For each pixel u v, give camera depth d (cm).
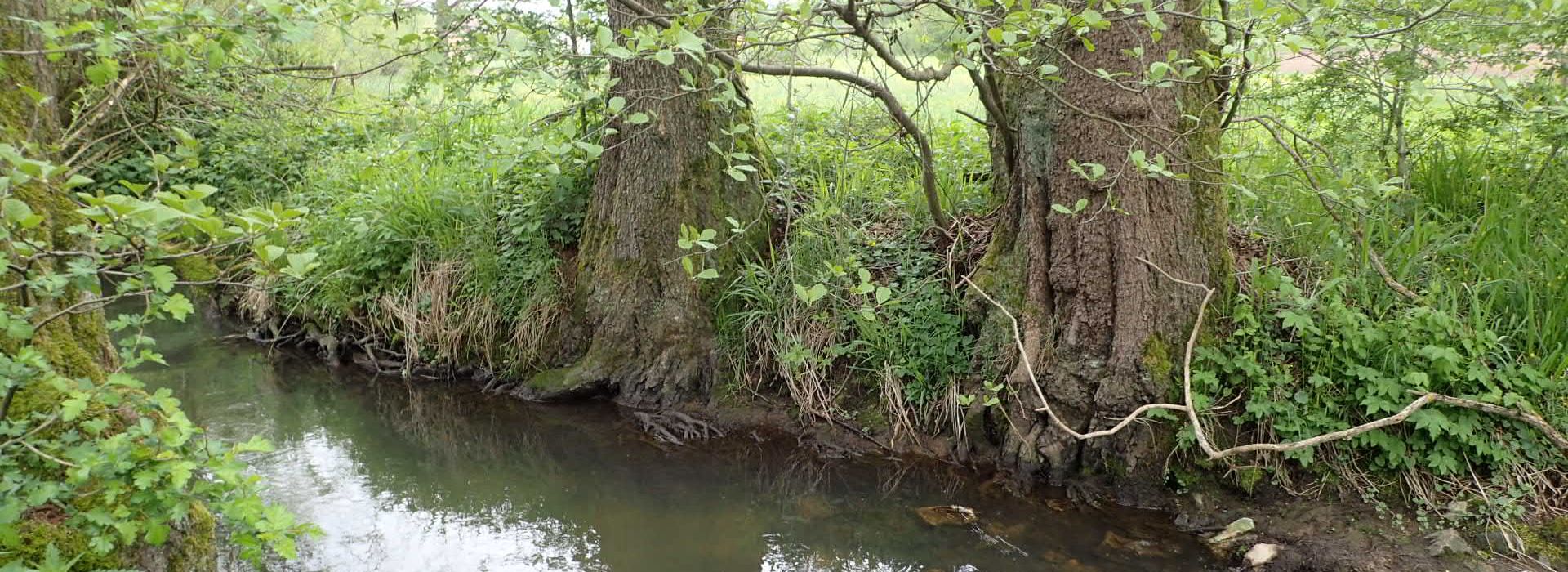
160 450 245
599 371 621
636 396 612
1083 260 474
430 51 322
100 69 238
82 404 221
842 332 573
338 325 738
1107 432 427
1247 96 562
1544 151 516
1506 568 382
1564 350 430
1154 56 437
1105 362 477
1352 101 535
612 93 585
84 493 256
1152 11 316
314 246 734
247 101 740
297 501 502
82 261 217
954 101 947
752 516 486
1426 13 363
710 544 457
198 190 188
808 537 461
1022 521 462
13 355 284
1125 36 437
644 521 483
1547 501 407
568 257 666
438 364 686
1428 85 471
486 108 555
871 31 441
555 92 615
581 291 639
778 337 579
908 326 554
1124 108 444
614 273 614
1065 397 487
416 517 487
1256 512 442
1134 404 467
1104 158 455
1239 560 420
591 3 561
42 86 372
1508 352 434
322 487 522
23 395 283
